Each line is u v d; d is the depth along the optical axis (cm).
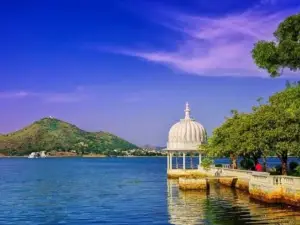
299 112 4578
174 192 6016
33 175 12544
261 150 5350
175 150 9306
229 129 6700
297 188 3803
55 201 5478
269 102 5447
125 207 4603
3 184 8831
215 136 7244
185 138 9262
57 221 3859
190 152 9294
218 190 5928
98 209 4528
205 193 5631
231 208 4119
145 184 8094
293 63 4522
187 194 5609
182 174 9125
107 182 9088
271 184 4106
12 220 3994
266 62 4641
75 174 13038
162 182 8538
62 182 9331
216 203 4547
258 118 5125
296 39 4603
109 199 5491
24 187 7975
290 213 3666
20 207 4922
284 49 4438
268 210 3847
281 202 4078
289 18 4512
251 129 5391
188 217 3734
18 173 13850
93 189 7262
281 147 4631
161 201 5006
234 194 5378
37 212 4478
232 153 6900
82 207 4759
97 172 14300
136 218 3819
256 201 4469
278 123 4812
